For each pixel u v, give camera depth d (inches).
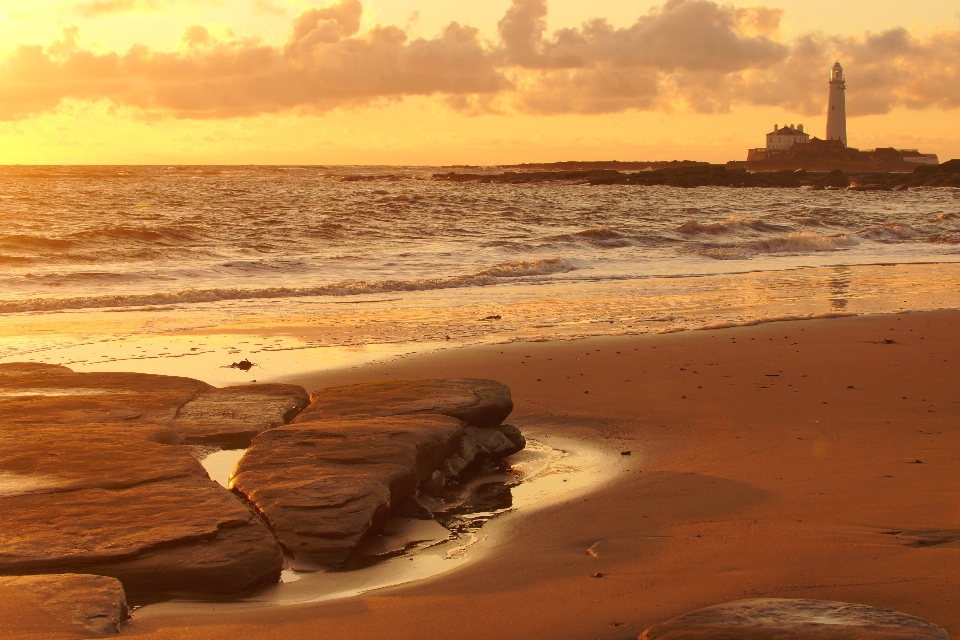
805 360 460.1
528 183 4441.4
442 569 211.5
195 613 179.3
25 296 695.1
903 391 390.6
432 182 4443.9
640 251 1120.2
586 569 199.5
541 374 428.5
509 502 265.6
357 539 216.7
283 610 178.2
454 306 675.4
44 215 1569.9
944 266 993.5
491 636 160.1
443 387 339.6
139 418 310.5
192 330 557.6
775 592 176.1
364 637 161.0
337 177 4901.6
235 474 250.2
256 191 2738.7
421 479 269.4
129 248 1015.6
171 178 3973.9
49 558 190.9
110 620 164.1
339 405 315.9
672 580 187.5
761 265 995.9
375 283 776.9
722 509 243.8
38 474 243.9
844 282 844.0
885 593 172.2
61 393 346.6
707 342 512.4
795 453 299.0
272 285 781.9
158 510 219.5
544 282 836.6
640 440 325.4
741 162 7485.2
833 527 219.9
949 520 222.5
